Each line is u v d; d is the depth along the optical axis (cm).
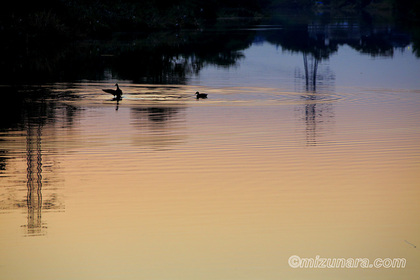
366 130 3619
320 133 3528
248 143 3269
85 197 2430
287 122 3856
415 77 6350
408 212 2281
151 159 2948
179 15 17125
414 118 3994
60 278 1814
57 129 3625
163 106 4425
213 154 3045
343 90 5338
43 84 5559
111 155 3031
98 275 1831
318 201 2384
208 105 4472
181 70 6950
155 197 2423
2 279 1808
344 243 2028
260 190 2508
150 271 1850
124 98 4778
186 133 3512
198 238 2062
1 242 2038
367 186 2569
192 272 1844
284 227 2148
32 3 11338
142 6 16425
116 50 9438
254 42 11756
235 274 1834
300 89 5366
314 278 1817
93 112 4172
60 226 2155
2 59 7912
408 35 13288
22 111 4197
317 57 8869
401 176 2703
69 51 9131
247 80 6006
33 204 2348
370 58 8694
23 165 2864
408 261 1925
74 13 12388
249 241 2039
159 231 2114
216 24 19250
